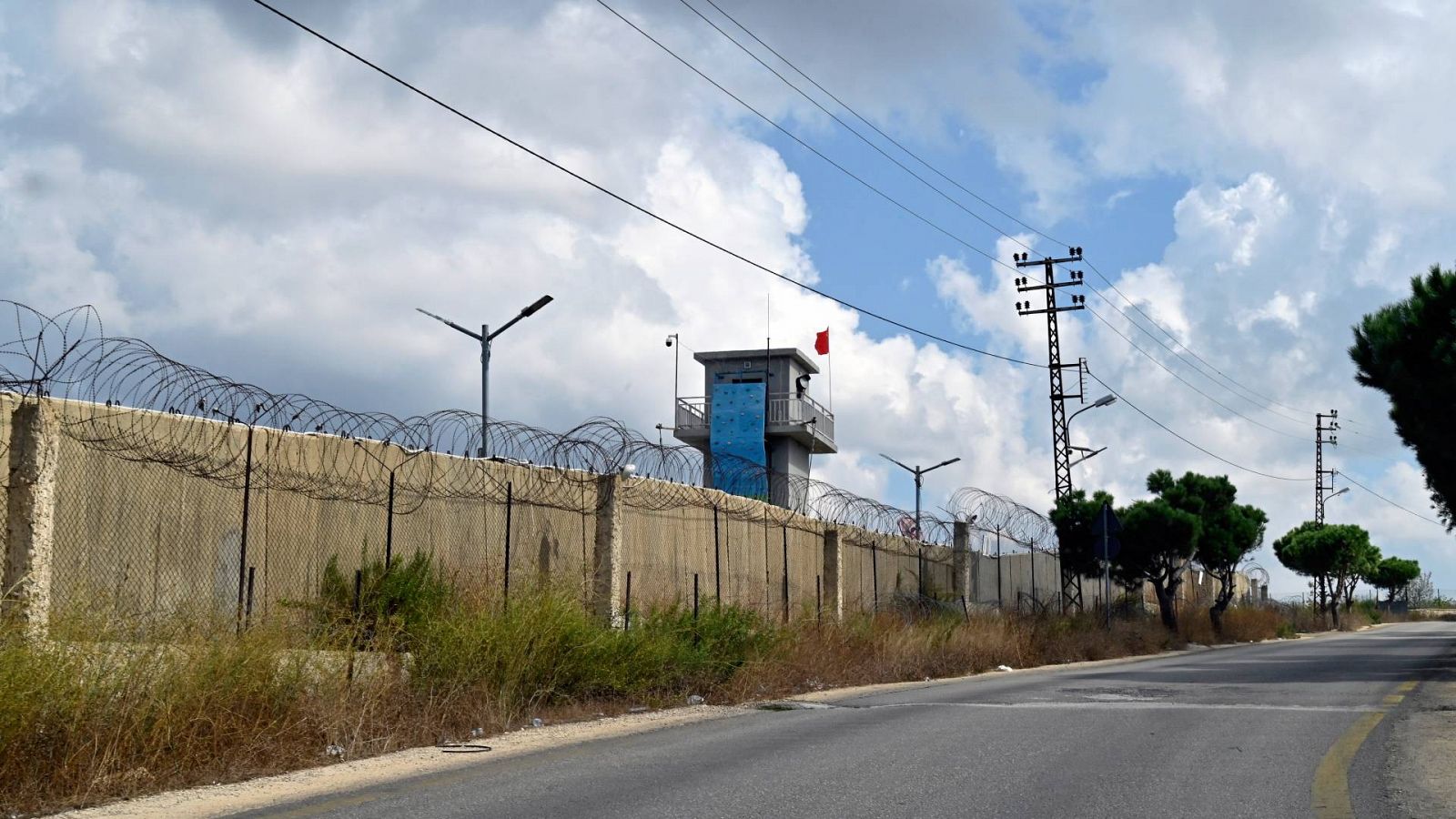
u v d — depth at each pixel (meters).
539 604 15.09
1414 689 15.95
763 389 49.84
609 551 19.94
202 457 14.47
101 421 13.45
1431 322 24.47
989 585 38.00
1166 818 7.29
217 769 9.47
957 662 22.97
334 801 8.23
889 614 26.28
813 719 13.26
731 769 9.32
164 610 11.60
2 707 8.41
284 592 15.30
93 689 9.11
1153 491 47.03
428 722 11.77
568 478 19.72
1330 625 68.06
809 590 27.88
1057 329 41.06
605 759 10.10
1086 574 40.59
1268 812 7.47
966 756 9.84
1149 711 13.31
